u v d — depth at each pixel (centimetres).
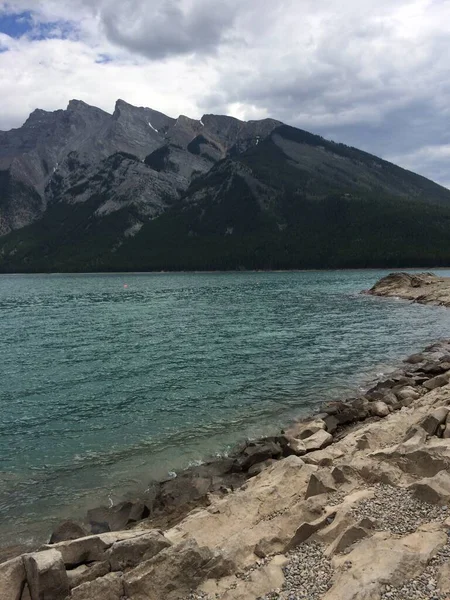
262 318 5859
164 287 12862
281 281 14425
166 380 2958
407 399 2202
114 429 2123
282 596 798
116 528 1283
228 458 1748
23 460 1802
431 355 3288
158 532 1030
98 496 1509
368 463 1282
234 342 4228
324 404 2394
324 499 1129
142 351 3897
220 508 1180
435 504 1028
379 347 3872
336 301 7938
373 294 9038
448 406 1806
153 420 2231
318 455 1498
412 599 712
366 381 2825
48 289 13025
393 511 1021
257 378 2950
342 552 898
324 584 809
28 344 4272
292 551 955
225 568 900
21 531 1309
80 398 2614
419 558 795
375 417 2094
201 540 1062
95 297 9781
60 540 1201
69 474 1672
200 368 3259
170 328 5169
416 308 6662
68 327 5350
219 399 2536
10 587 858
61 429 2138
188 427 2123
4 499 1495
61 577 855
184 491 1451
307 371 3102
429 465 1210
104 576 872
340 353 3656
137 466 1728
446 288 7800
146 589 850
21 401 2569
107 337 4625
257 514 1155
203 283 14375
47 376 3102
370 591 720
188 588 865
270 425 2119
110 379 3009
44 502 1473
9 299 9506
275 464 1442
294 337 4428
